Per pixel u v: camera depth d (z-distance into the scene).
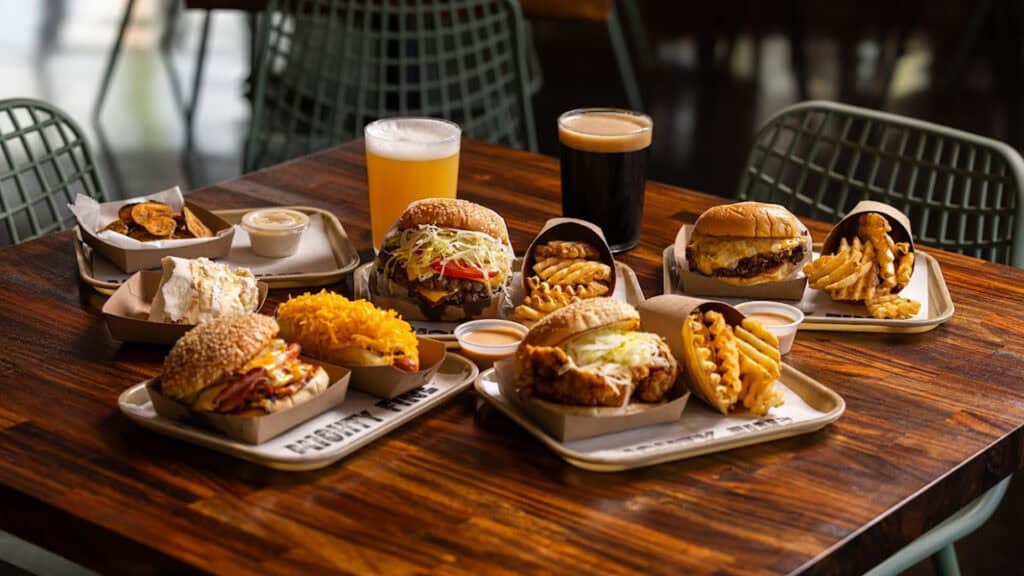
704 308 1.22
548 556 0.97
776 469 1.11
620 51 5.16
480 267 1.37
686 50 6.26
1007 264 1.85
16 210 1.90
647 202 1.84
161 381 1.14
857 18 6.98
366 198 1.83
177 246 1.52
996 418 1.22
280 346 1.17
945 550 1.60
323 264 1.57
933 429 1.20
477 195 1.84
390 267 1.40
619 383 1.12
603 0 3.55
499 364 1.20
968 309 1.49
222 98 5.20
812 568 0.97
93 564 1.03
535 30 6.52
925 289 1.53
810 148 2.12
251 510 1.03
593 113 1.70
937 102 5.43
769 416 1.19
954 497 1.13
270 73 4.41
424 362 1.26
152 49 5.92
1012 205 1.86
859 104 5.38
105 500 1.04
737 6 7.18
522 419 1.16
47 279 1.52
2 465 1.09
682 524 1.02
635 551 0.98
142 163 4.37
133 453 1.12
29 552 1.37
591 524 1.02
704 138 4.84
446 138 1.62
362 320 1.20
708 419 1.18
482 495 1.06
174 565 0.96
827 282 1.47
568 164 1.64
